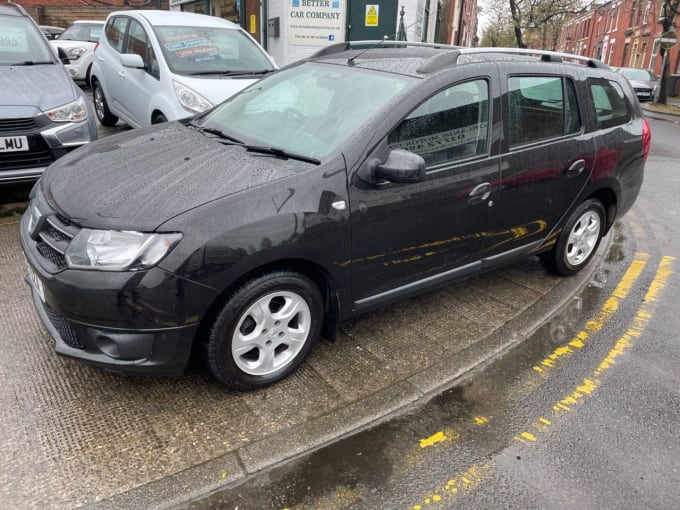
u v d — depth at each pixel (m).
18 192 5.55
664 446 2.75
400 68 3.37
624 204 4.71
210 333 2.64
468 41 34.25
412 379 3.13
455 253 3.49
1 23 5.93
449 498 2.37
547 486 2.46
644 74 25.06
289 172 2.79
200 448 2.52
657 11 33.50
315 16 11.24
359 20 11.33
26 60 5.71
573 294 4.36
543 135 3.85
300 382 3.04
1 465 2.35
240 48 6.79
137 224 2.46
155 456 2.46
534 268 4.80
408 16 11.30
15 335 3.24
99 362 2.55
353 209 2.88
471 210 3.43
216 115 3.85
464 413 2.91
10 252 4.29
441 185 3.22
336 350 3.37
